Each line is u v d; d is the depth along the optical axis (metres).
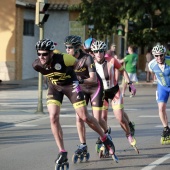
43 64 12.47
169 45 43.16
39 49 12.23
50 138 18.50
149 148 16.36
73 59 12.66
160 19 46.75
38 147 16.70
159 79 16.89
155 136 18.72
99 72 14.95
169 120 22.88
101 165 13.91
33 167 13.73
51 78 12.70
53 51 12.58
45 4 25.42
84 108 13.03
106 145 13.95
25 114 25.50
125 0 45.69
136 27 47.41
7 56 51.03
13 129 20.84
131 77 35.75
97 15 47.53
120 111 14.91
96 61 15.03
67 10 55.00
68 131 19.98
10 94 36.31
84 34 55.00
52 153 15.69
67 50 13.86
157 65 16.70
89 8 47.91
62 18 55.41
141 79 54.16
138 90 40.66
